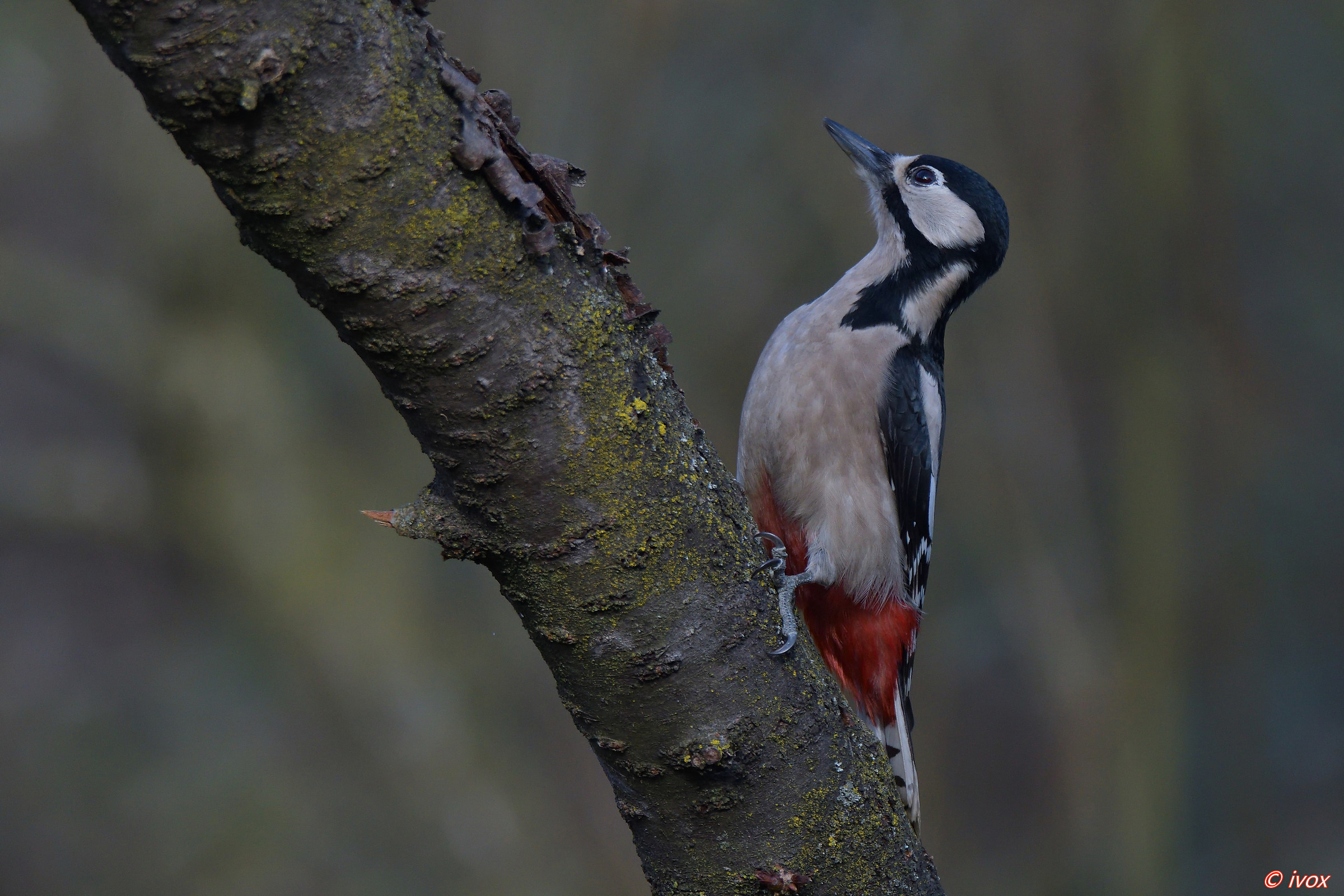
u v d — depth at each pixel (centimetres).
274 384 1432
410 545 1460
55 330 1390
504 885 1317
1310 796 1563
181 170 1412
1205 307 1520
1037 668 1523
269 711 1393
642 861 365
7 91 1369
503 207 294
